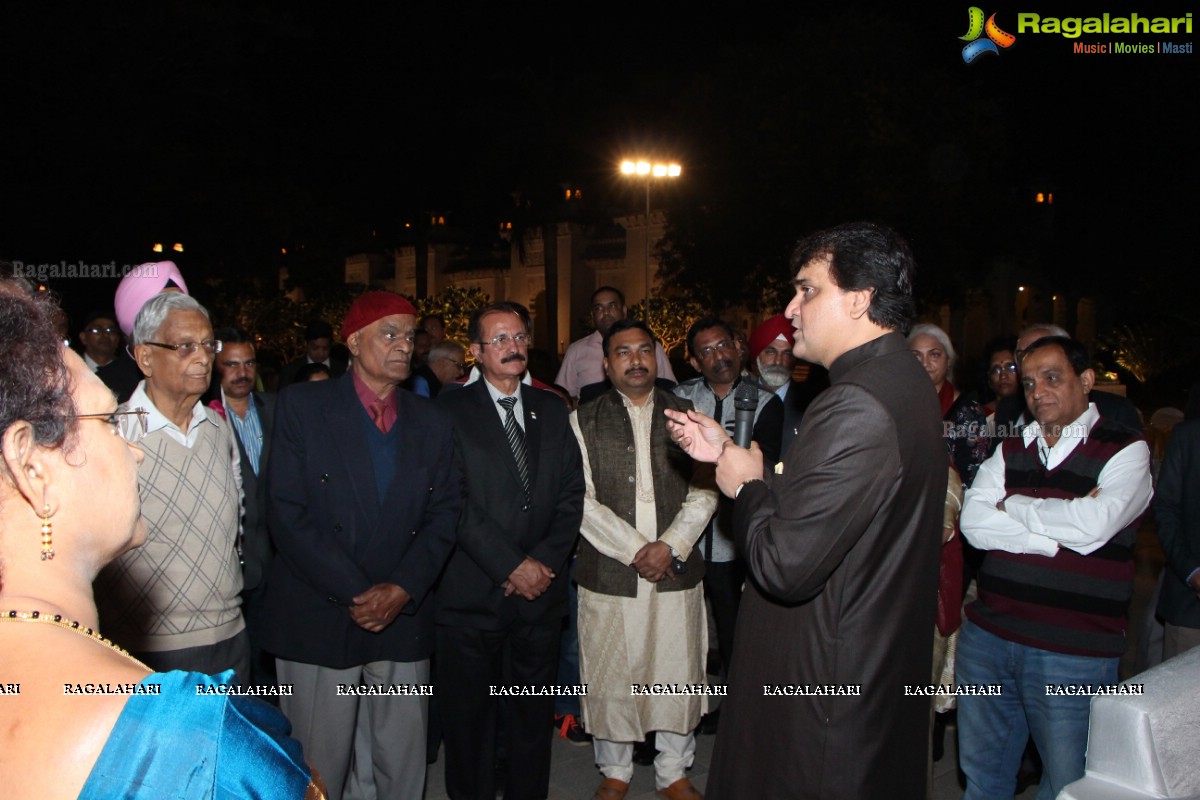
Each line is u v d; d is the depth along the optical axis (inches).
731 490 91.9
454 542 141.0
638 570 150.3
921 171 729.6
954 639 152.9
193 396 118.4
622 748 153.9
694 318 948.0
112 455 42.2
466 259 1621.6
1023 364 132.2
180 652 115.8
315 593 130.6
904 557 83.4
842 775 81.7
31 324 39.5
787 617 86.0
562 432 153.6
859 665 82.0
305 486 133.0
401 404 140.7
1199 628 146.3
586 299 1371.8
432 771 168.7
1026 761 165.3
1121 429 127.2
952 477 142.9
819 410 84.2
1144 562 302.5
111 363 227.6
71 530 40.2
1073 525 122.0
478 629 144.9
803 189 742.5
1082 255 852.6
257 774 37.6
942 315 1158.3
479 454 146.9
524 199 1155.3
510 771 150.8
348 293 944.9
